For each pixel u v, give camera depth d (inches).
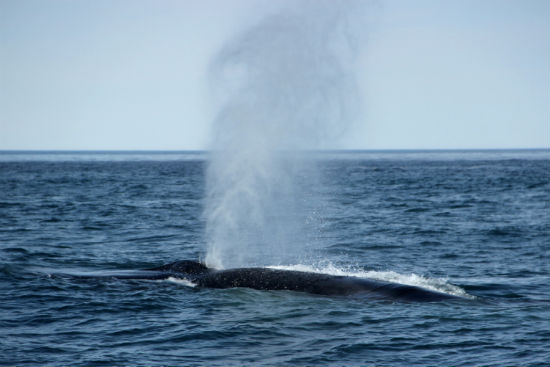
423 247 4845.0
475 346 2186.3
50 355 2076.8
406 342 2229.3
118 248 4655.5
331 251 4606.3
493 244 5024.6
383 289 2874.0
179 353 2117.4
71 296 2849.4
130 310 2632.9
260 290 2938.0
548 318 2534.5
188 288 3019.2
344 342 2229.3
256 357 2082.9
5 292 2913.4
